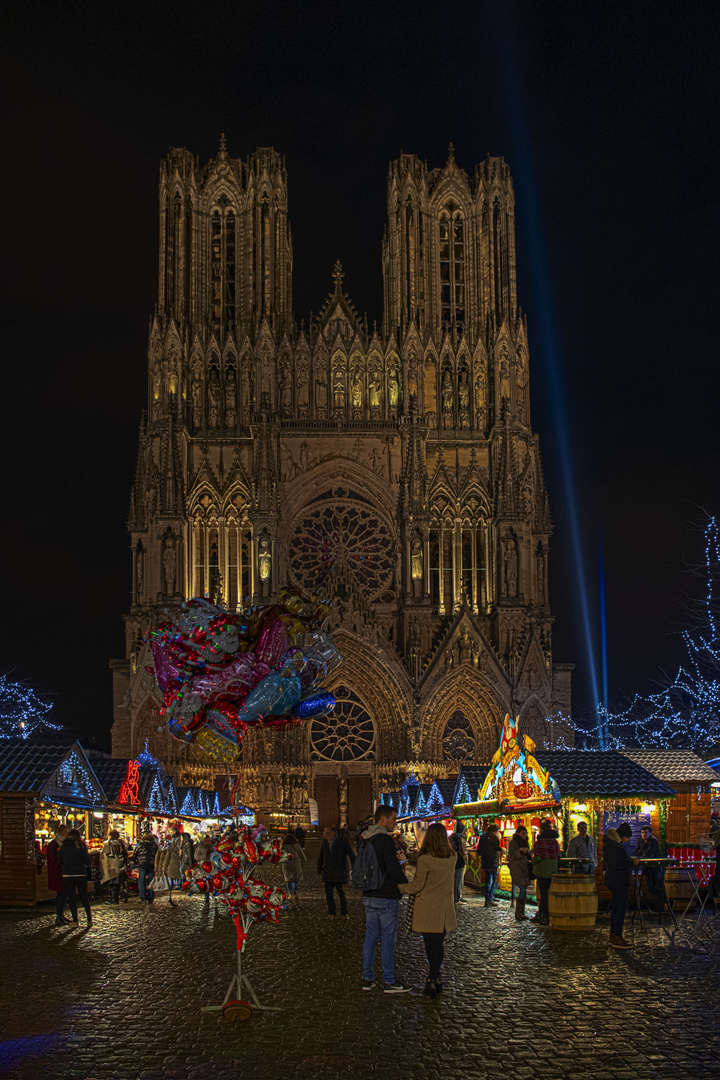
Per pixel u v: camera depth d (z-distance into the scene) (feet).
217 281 333.01
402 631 303.68
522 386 320.50
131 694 291.58
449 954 86.69
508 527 306.14
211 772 286.66
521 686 297.94
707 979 74.33
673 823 129.70
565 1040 57.88
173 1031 60.18
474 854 149.89
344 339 322.14
